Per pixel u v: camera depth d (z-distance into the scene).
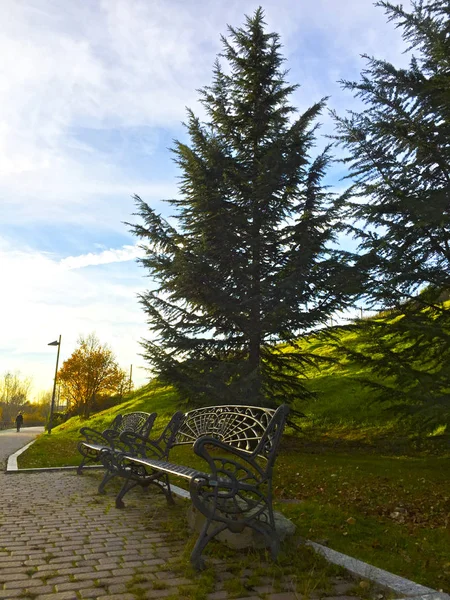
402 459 9.23
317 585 2.95
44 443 15.23
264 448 3.95
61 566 3.26
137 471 6.13
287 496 5.96
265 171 11.18
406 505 5.43
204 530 3.35
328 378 18.39
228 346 11.57
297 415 12.00
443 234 8.46
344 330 10.95
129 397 41.06
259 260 11.70
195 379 10.91
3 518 4.75
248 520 3.51
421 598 2.73
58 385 37.53
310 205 11.46
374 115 9.11
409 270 8.48
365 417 13.32
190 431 5.71
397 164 9.11
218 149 11.52
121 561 3.38
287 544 3.70
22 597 2.70
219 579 3.06
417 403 8.00
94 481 7.23
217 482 3.46
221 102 12.70
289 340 12.01
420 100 8.55
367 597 2.83
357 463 8.73
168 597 2.69
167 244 11.02
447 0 8.26
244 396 9.94
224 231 10.83
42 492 6.28
